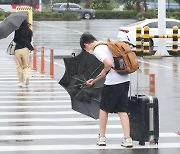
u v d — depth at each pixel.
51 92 37.69
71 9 152.12
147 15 141.62
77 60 22.30
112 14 151.12
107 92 21.55
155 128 22.05
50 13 141.75
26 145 22.31
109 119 28.08
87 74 22.33
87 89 22.45
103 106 21.77
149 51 65.44
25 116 28.92
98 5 173.88
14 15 38.62
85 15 150.75
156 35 64.81
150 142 22.28
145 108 21.80
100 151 21.17
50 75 45.72
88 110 22.61
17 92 37.69
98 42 21.44
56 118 28.38
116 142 22.78
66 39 89.69
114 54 21.20
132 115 22.11
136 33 65.00
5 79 44.88
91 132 24.92
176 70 51.25
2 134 24.45
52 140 23.27
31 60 58.97
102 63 21.91
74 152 21.06
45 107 31.77
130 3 169.38
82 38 21.53
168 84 41.75
